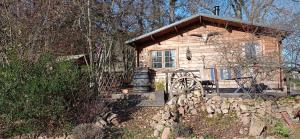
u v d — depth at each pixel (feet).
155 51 57.98
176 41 57.31
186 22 55.67
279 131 33.45
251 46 48.88
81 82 37.04
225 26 55.36
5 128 34.68
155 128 35.81
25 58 37.40
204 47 56.08
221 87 53.67
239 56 41.96
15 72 34.96
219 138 33.37
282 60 37.73
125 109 41.78
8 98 34.45
